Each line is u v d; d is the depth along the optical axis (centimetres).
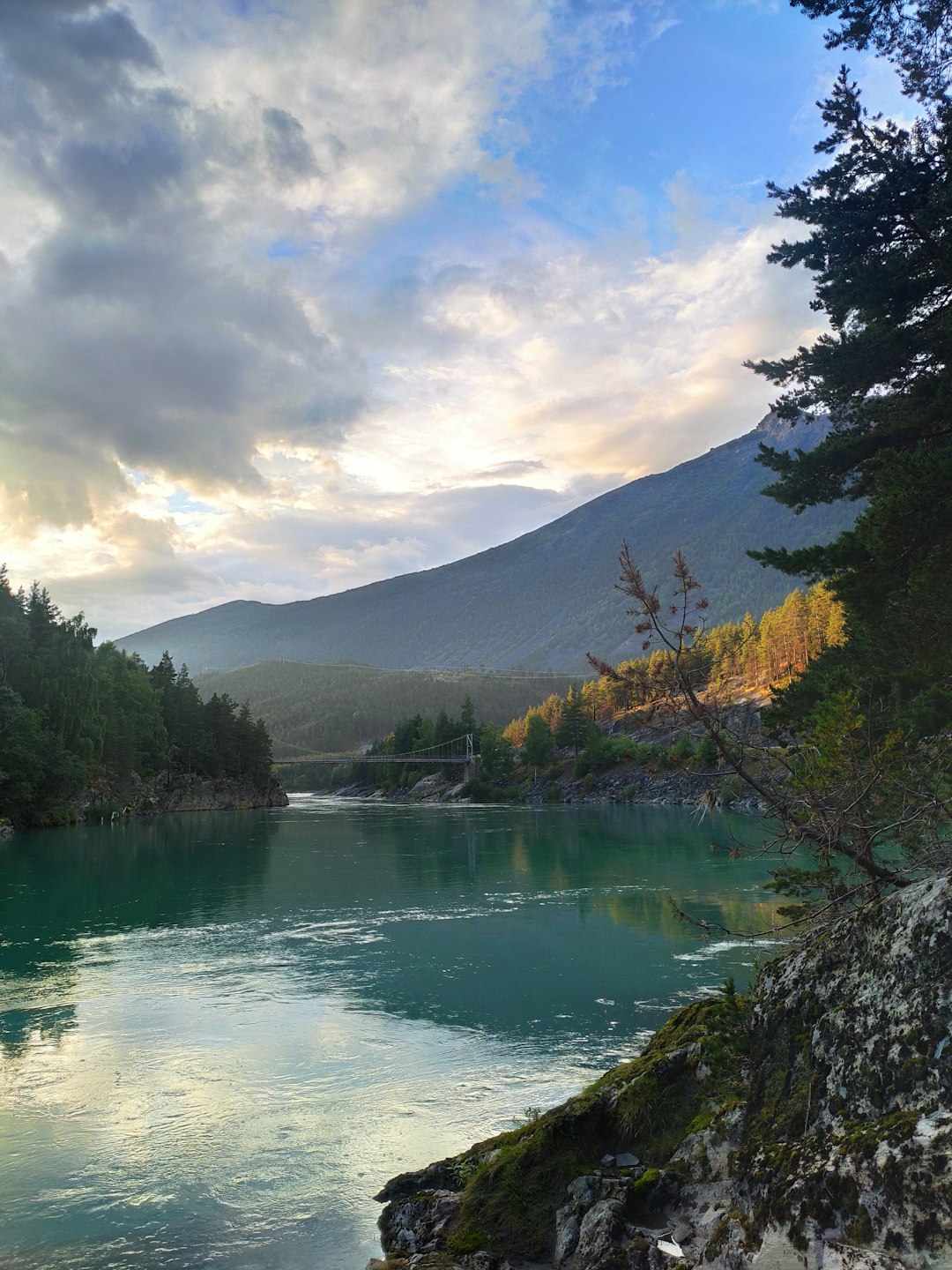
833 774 851
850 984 648
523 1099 1297
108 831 7781
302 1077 1401
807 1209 518
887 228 1692
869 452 1688
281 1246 868
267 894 3562
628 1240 686
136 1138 1159
